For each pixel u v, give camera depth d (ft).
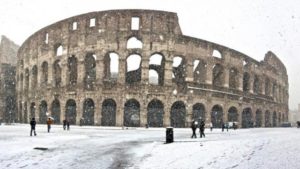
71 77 226.38
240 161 55.36
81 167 56.59
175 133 149.18
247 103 244.42
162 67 223.10
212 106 215.92
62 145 89.30
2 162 60.54
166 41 204.95
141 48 202.59
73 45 213.87
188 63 209.05
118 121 197.67
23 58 268.21
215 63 221.66
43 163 60.03
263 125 268.21
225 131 171.94
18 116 272.10
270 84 287.28
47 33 234.79
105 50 204.74
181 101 204.13
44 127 189.06
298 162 50.55
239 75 238.07
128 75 226.17
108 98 200.64
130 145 90.17
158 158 65.62
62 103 213.87
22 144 89.35
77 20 214.90
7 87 303.27
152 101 205.57
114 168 55.72
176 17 209.05
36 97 236.84
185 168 54.60
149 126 204.03
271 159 54.29
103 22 207.62
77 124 205.46
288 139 80.84
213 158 60.54
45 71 238.89
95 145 90.17
